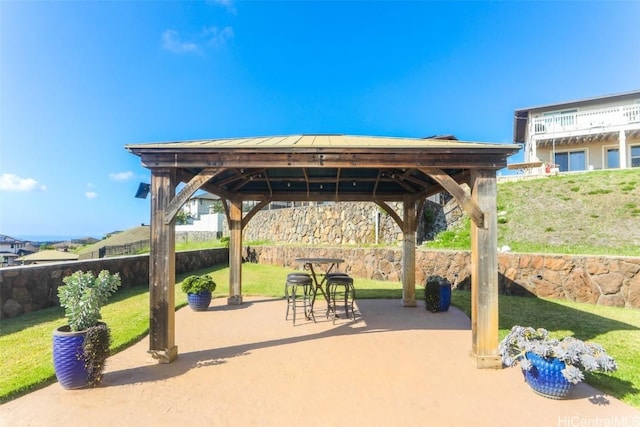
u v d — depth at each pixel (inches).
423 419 104.0
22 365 142.6
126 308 254.7
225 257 617.9
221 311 257.8
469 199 150.6
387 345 175.6
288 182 272.2
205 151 154.1
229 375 137.3
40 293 247.9
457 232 466.6
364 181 260.8
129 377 135.0
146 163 156.3
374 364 149.3
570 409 109.7
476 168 152.2
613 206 400.2
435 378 134.6
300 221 645.3
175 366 146.9
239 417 105.0
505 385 128.1
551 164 618.2
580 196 442.9
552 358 114.7
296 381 131.6
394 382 130.8
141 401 115.0
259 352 165.0
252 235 740.7
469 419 103.9
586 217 395.5
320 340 184.7
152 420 103.0
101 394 120.0
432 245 445.1
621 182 448.1
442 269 371.2
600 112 624.1
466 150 148.9
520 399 116.7
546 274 299.4
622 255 286.5
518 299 293.6
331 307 257.8
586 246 343.9
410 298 276.5
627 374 134.8
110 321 215.8
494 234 149.5
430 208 545.3
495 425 100.7
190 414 106.7
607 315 234.5
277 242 677.9
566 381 111.9
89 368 122.9
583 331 194.7
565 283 289.6
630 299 259.1
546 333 128.6
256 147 151.7
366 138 213.8
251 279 422.3
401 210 521.0
